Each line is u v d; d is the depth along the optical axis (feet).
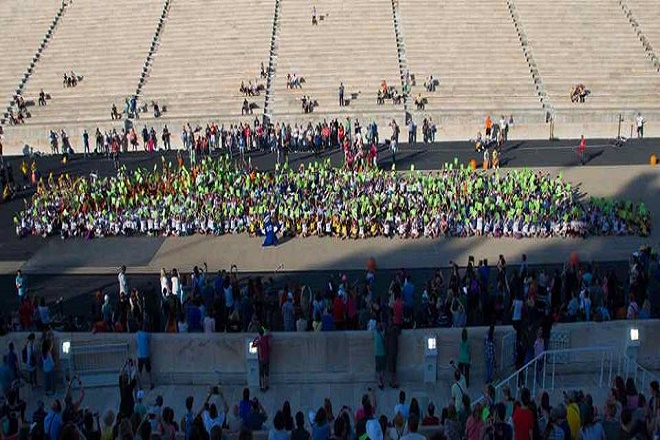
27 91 205.16
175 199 136.77
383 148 179.11
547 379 81.15
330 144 178.50
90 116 195.72
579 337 82.69
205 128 189.57
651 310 93.76
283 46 210.59
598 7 220.43
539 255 119.03
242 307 91.86
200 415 61.36
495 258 118.42
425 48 208.64
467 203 130.72
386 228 127.03
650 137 184.75
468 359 78.33
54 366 82.79
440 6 220.84
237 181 143.74
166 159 175.22
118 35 218.18
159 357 83.92
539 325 82.38
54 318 98.43
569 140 183.32
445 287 107.45
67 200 138.82
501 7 220.64
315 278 113.80
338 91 197.47
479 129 185.98
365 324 88.94
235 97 197.88
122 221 132.26
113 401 80.53
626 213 126.31
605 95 194.29
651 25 215.10
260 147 179.73
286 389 82.74
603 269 113.91
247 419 64.39
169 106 196.44
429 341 81.25
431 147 179.32
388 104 193.47
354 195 136.05
